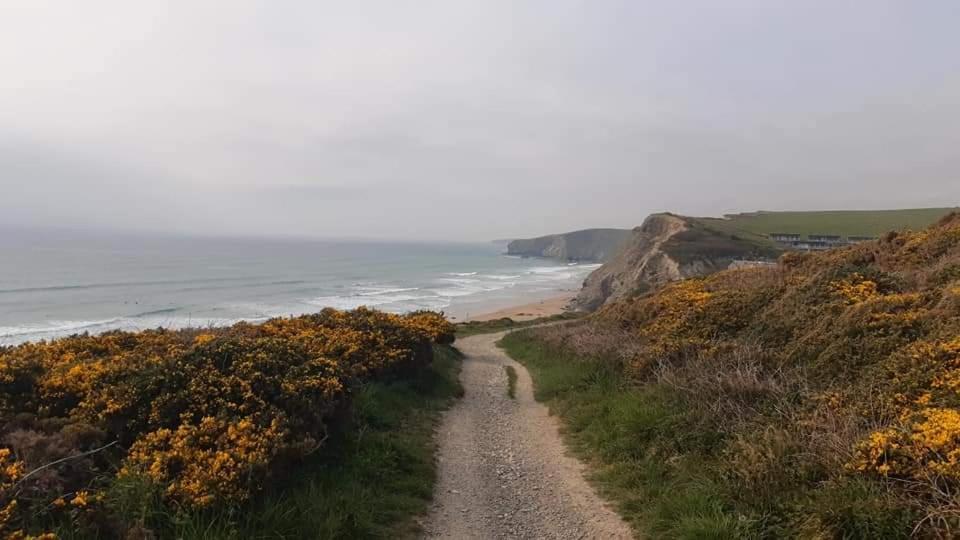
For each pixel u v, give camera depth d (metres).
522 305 74.19
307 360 8.41
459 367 18.88
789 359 8.76
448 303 71.81
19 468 4.62
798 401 7.29
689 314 13.04
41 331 37.66
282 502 5.49
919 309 8.37
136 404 6.50
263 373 7.44
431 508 6.54
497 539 5.78
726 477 5.82
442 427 10.24
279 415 6.55
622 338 14.42
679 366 10.05
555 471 7.85
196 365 7.41
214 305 55.22
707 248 68.81
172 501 4.94
